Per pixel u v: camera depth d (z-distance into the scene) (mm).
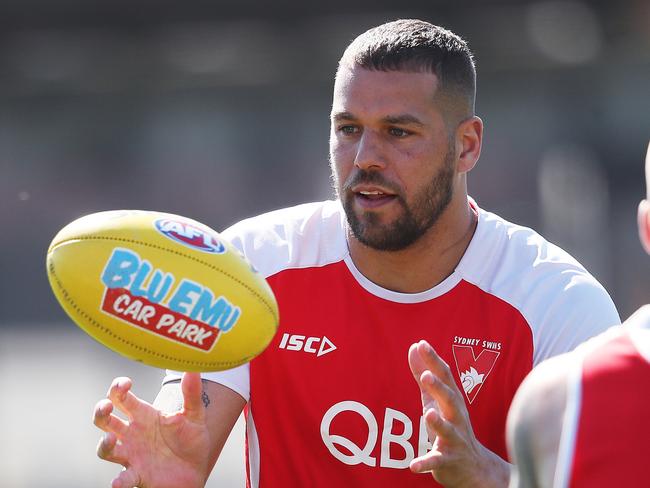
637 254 73938
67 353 75375
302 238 12586
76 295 10234
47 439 46625
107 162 97688
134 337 10211
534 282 12078
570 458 7676
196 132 97000
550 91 87688
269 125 95750
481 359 11938
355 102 11359
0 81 94375
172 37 90875
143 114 97562
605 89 86562
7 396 59594
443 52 11586
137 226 10367
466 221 12172
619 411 7680
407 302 12016
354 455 12008
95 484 38531
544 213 73312
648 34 82500
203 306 10180
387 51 11398
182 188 96750
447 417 10070
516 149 87438
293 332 12180
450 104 11578
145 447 10922
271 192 95250
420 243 11797
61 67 93625
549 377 8109
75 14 86938
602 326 11852
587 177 76562
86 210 97500
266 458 12219
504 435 12023
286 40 89750
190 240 10383
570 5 82312
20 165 97312
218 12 85625
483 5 81750
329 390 12031
